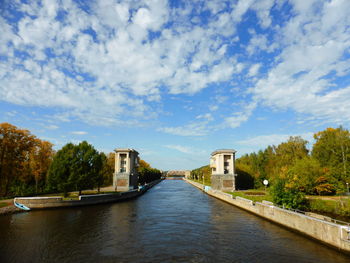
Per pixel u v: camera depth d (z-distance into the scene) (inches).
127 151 3073.3
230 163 2785.4
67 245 796.6
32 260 666.2
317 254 721.6
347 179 1745.8
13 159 1875.0
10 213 1343.5
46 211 1471.5
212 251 749.3
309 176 1802.4
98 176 2062.0
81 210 1537.9
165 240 863.1
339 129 2442.2
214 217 1309.1
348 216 1157.1
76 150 1956.2
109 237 893.8
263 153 3491.6
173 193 2960.1
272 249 768.9
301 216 930.1
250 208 1445.6
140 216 1327.5
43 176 2400.3
